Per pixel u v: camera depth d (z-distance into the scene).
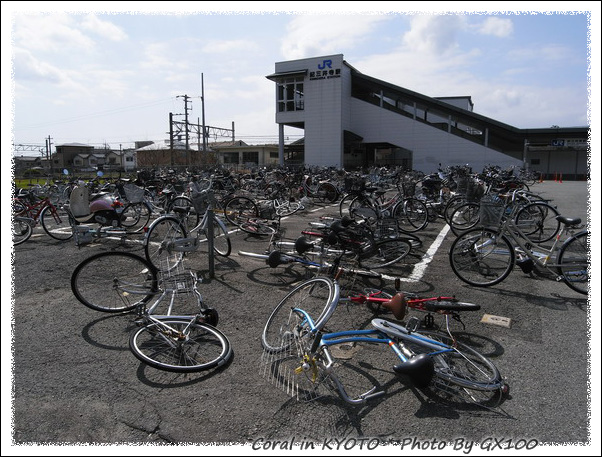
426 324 3.40
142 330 3.16
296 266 5.46
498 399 2.51
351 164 35.38
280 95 32.81
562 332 3.41
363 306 4.00
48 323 3.67
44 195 12.03
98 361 3.00
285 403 2.49
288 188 12.93
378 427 2.28
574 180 28.20
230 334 3.44
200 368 2.81
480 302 4.10
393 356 3.06
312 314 3.45
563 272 4.35
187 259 5.85
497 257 4.95
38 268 5.48
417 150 30.27
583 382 2.67
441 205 8.84
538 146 28.75
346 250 4.91
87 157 54.97
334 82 30.45
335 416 2.37
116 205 6.57
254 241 7.17
